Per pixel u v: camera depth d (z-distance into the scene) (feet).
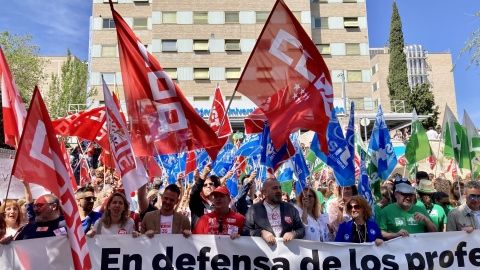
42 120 15.42
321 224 21.83
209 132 20.17
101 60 141.38
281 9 19.99
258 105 19.34
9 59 117.80
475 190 20.08
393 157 27.43
